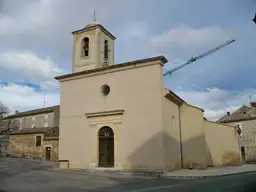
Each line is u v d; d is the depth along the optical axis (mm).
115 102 17188
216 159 25906
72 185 10898
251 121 37531
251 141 36969
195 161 19312
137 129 16078
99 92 17938
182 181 12258
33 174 14703
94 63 19734
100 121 17469
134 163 15711
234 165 26562
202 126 19641
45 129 35312
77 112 18578
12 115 48125
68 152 18266
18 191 9422
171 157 16750
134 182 11961
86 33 20734
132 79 16891
